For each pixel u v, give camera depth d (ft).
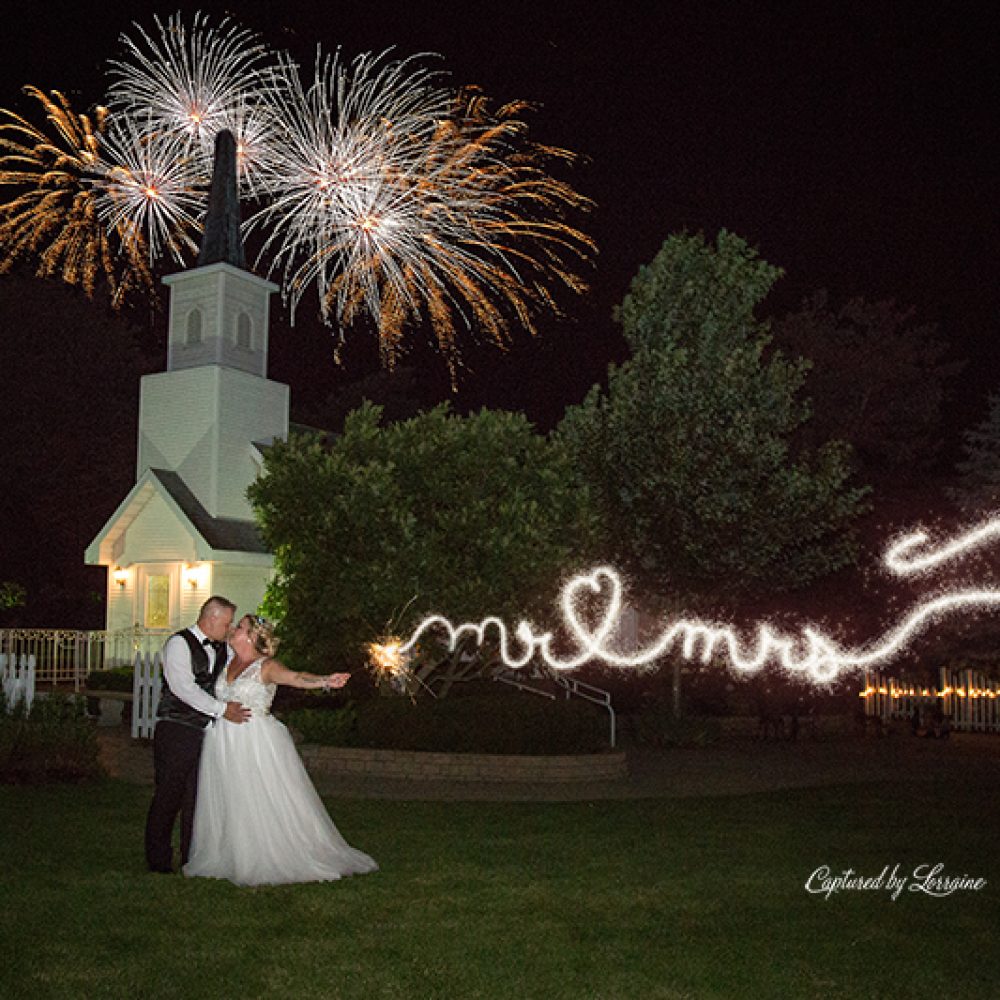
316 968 18.94
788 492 62.90
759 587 65.82
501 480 51.26
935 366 117.50
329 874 25.49
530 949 20.40
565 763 47.29
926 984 19.10
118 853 27.76
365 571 48.11
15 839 29.14
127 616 78.95
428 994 17.84
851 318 116.47
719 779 48.88
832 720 74.90
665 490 62.64
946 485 91.50
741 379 64.49
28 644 76.95
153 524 77.97
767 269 67.21
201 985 17.94
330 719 50.90
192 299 80.84
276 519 50.26
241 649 26.16
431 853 29.25
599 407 68.13
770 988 18.66
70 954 19.31
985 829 34.71
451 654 53.06
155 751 26.11
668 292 67.67
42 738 40.78
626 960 19.93
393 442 51.90
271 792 25.52
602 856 29.37
